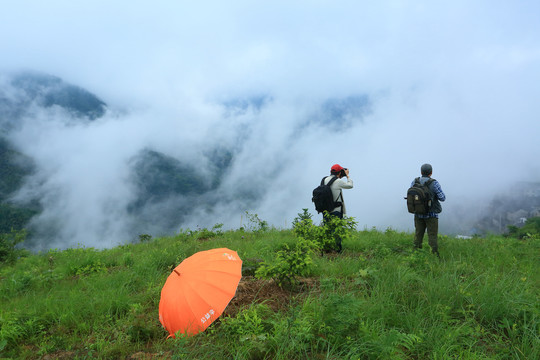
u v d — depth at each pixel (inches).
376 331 133.7
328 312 142.5
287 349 123.6
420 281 186.4
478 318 151.6
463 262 235.9
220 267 163.5
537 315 142.2
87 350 148.4
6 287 284.2
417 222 284.2
